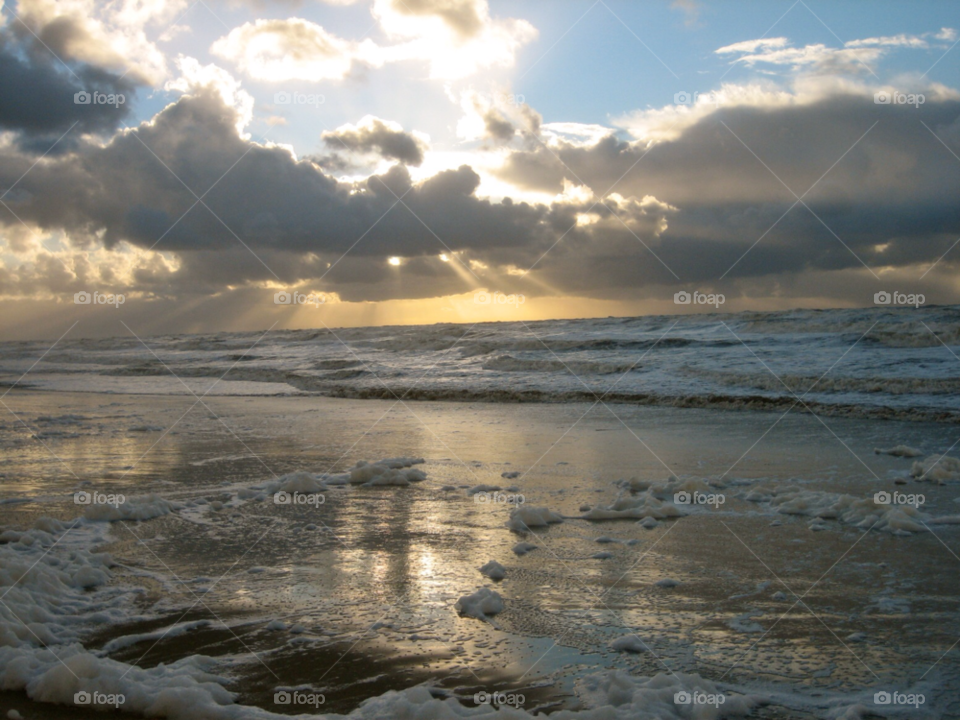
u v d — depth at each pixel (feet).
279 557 17.06
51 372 95.86
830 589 14.43
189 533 19.10
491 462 28.86
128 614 13.65
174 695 9.96
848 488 23.21
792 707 10.02
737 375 53.88
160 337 188.24
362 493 23.71
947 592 14.03
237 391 66.28
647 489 23.45
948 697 10.08
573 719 9.42
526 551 17.37
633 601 14.07
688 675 10.71
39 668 10.98
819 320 82.53
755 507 21.27
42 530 19.16
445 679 11.03
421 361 83.41
